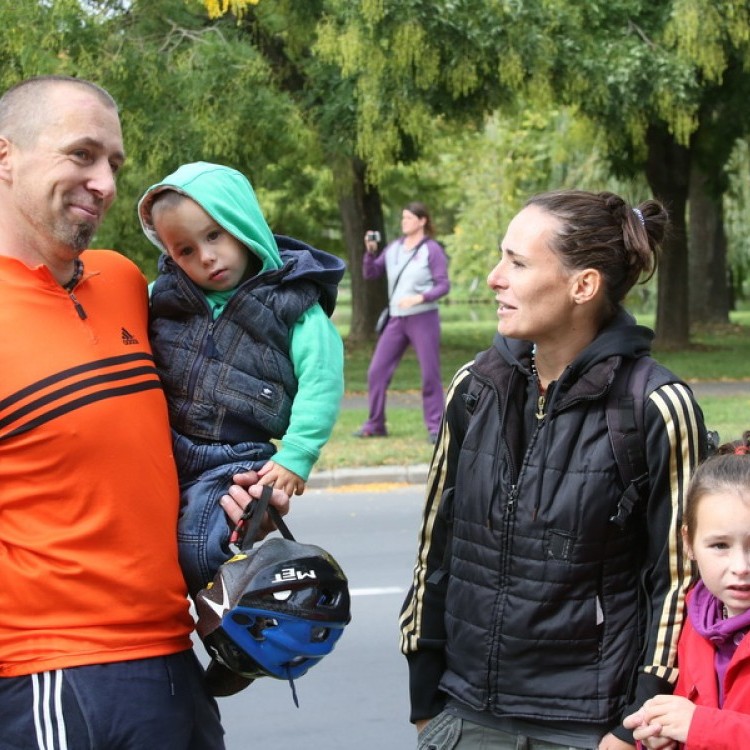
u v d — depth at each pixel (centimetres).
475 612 319
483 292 4550
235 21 1920
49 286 314
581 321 318
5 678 307
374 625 735
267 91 1736
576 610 309
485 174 3944
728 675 286
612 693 307
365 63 1731
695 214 3306
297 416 342
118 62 1616
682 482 304
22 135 308
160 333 345
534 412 321
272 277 342
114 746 307
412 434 1346
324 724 589
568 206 316
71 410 306
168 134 1659
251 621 314
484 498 319
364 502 1099
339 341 353
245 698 625
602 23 1953
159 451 322
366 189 2297
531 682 312
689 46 1881
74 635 306
